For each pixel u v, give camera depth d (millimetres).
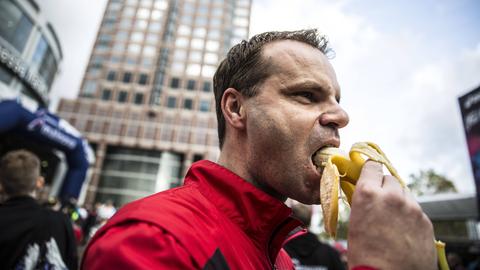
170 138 37781
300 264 2404
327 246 2709
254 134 795
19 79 16469
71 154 10594
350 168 624
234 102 908
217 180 783
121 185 36000
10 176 1922
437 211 12453
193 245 546
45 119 8703
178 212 604
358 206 477
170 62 42031
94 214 11773
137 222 532
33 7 17344
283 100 782
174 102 39750
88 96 39438
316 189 722
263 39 925
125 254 464
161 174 36469
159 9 45438
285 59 834
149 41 43156
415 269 422
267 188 820
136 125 38000
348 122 789
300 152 731
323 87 797
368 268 420
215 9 46594
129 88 39906
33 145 12234
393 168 581
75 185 11016
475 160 8352
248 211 737
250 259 684
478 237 13156
